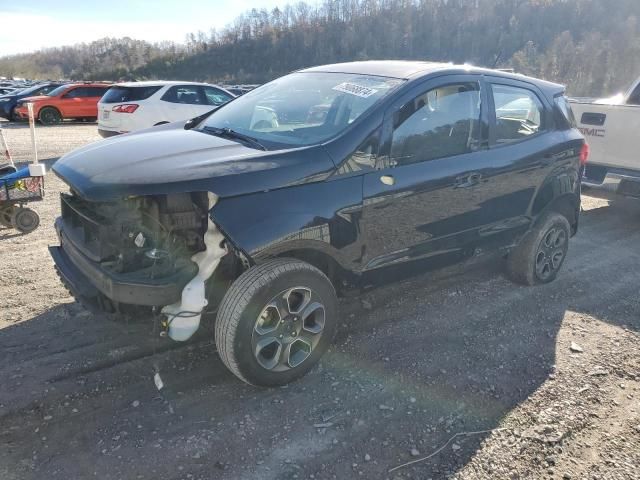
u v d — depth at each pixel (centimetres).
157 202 296
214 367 345
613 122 669
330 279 352
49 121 2047
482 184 402
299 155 317
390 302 447
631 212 782
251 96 440
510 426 297
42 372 329
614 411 315
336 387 328
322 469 262
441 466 267
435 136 375
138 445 273
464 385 334
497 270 523
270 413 302
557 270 502
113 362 343
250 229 290
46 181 871
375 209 340
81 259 314
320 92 388
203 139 357
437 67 391
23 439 274
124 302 285
